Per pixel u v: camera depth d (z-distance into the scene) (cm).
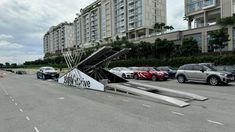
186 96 1055
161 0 8294
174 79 2309
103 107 873
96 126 620
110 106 891
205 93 1209
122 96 1159
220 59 3098
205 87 1512
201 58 3394
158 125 616
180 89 1398
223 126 598
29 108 890
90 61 1599
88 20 11775
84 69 1656
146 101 998
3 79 3022
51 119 707
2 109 880
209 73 1656
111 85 1323
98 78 1622
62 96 1193
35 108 886
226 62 3027
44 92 1389
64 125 638
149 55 4853
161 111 786
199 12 5381
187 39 4231
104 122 658
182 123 631
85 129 596
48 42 18650
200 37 4766
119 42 5912
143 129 583
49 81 2367
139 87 1297
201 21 5744
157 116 715
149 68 2325
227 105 877
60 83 1981
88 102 991
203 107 843
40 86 1797
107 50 1445
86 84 1526
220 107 840
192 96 1037
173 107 852
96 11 11012
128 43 5397
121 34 8712
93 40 11244
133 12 8081
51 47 17825
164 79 2139
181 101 922
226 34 3578
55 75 2739
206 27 4609
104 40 9831
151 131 565
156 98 988
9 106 941
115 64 5081
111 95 1197
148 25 7762
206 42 4616
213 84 1634
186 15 5744
